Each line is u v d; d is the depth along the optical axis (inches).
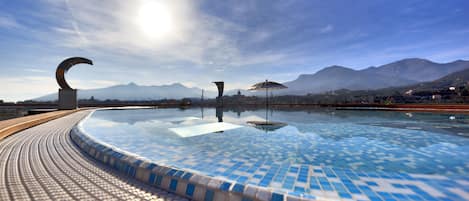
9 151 117.8
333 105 576.7
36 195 61.2
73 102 458.0
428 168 100.5
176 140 175.0
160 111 564.4
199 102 811.4
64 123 244.5
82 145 125.6
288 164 108.0
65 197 60.0
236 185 57.6
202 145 156.2
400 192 71.3
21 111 588.7
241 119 346.0
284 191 52.7
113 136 194.1
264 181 83.5
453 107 399.9
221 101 720.3
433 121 295.1
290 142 164.6
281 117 376.5
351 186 77.2
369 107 516.1
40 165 92.3
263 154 130.3
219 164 108.9
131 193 63.8
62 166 91.4
